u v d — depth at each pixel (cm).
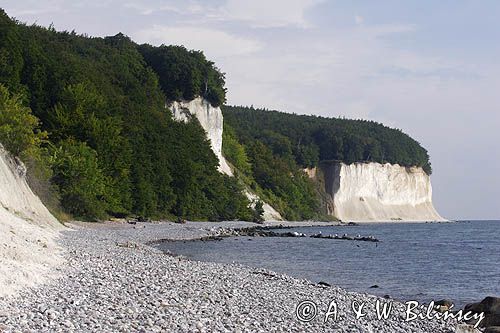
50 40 11006
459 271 4184
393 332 1728
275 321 1708
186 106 12888
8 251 2173
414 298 2773
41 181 5591
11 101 5456
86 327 1342
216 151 13675
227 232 7856
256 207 13350
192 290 2084
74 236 4184
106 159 7438
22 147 5162
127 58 12131
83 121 7294
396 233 11538
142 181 8519
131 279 2192
